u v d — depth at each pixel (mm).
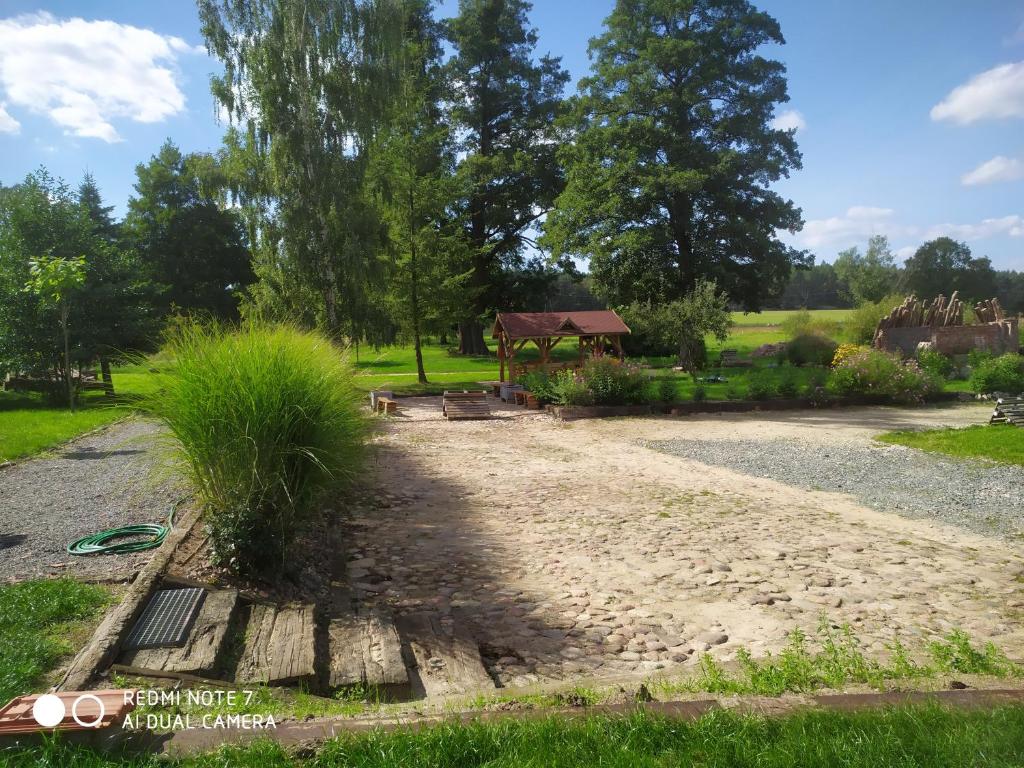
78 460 11531
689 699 3658
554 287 53906
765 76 38156
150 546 6465
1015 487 10203
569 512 9188
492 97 46562
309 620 4941
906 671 4148
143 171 53375
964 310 35062
